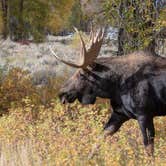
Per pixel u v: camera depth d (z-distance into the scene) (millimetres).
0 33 50000
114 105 21469
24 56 67750
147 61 21031
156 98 20812
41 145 20438
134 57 21219
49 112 24734
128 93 20891
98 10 33094
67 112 25000
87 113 23875
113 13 31188
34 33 52281
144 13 30812
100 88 21156
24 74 32969
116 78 20984
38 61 63469
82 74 21234
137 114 20938
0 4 49500
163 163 17438
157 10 30484
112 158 17828
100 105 28359
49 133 21406
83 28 39500
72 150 18359
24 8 50781
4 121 23719
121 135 20391
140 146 20188
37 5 51094
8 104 30625
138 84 20812
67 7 52438
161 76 20781
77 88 21312
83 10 33344
